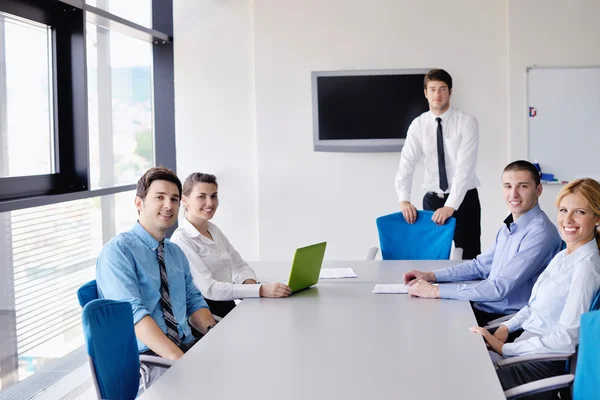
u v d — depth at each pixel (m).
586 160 6.17
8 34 4.06
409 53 6.32
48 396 3.97
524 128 6.21
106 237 5.40
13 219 4.01
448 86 5.03
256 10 6.45
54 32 4.52
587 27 6.08
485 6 6.22
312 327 2.60
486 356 2.18
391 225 4.54
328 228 6.54
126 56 6.02
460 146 5.05
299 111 6.47
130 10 6.07
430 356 2.19
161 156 6.73
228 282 3.58
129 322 2.25
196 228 3.62
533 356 2.36
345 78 6.26
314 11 6.39
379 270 3.80
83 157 4.68
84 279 4.96
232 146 6.66
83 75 4.62
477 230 5.21
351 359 2.17
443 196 5.23
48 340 4.34
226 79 6.62
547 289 2.70
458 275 3.53
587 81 6.12
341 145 6.34
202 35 6.62
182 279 3.05
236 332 2.54
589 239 2.62
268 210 6.58
